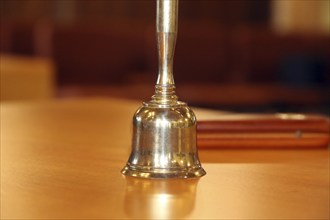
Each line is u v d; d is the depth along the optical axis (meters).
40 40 3.95
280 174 0.71
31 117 1.22
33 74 2.77
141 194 0.61
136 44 4.38
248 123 0.89
